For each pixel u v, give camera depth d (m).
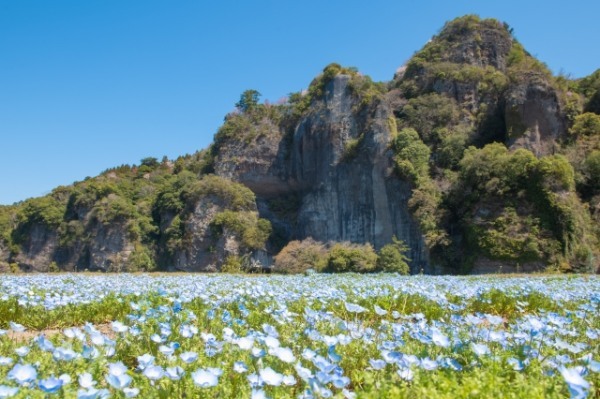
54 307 8.05
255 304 8.75
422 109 66.19
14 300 8.60
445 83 68.38
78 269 80.00
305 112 76.88
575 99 62.06
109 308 8.66
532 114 59.41
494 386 3.58
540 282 18.22
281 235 73.81
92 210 81.19
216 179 74.81
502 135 62.69
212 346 4.78
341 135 70.56
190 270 70.88
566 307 10.06
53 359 4.31
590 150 55.69
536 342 5.33
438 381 3.75
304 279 19.86
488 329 6.04
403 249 53.59
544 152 57.78
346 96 72.75
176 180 79.50
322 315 6.76
